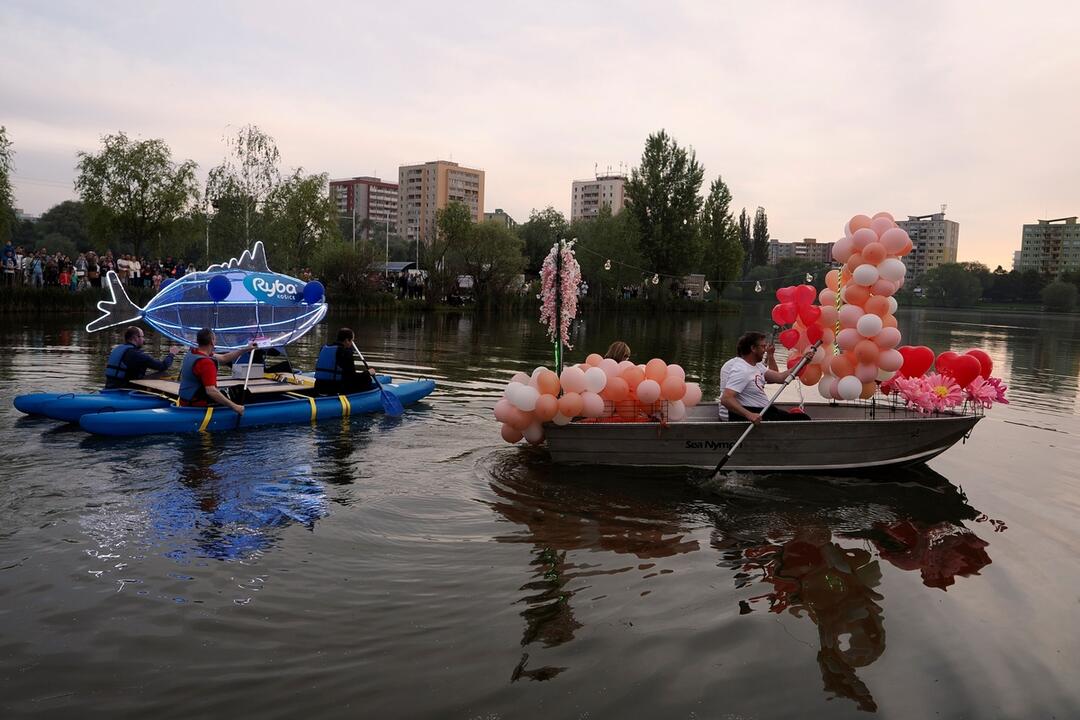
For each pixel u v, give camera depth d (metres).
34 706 3.46
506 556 5.38
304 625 4.28
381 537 5.68
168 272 28.50
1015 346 26.30
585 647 4.10
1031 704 3.65
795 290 8.42
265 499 6.48
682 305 55.31
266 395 10.20
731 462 7.74
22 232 75.62
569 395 7.48
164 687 3.63
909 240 7.75
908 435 7.75
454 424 9.80
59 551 5.23
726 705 3.58
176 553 5.27
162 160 32.41
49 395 9.08
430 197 129.00
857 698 3.67
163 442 8.34
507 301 43.19
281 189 36.28
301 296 11.44
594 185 136.50
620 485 7.21
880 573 5.25
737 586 4.97
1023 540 5.96
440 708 3.50
